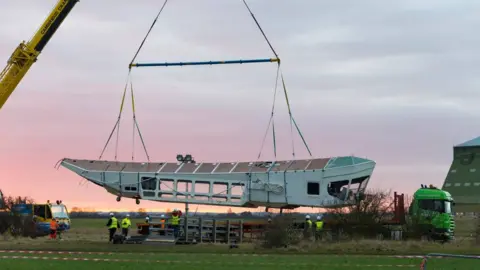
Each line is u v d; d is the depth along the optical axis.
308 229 49.19
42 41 62.47
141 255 34.88
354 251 40.56
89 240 52.47
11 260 30.25
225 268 26.97
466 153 145.25
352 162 59.78
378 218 52.59
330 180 59.81
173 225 49.28
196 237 49.62
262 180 61.56
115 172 64.25
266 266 28.30
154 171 64.31
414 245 44.84
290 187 60.84
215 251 39.53
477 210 138.38
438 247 44.75
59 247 42.34
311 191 60.22
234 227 51.19
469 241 50.91
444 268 28.52
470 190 142.12
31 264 28.09
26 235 59.47
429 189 52.97
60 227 62.06
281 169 61.78
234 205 62.44
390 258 34.09
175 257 33.44
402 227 52.41
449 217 52.22
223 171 63.22
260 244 45.12
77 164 65.50
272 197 61.31
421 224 52.06
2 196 62.22
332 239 48.94
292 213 53.62
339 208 53.53
